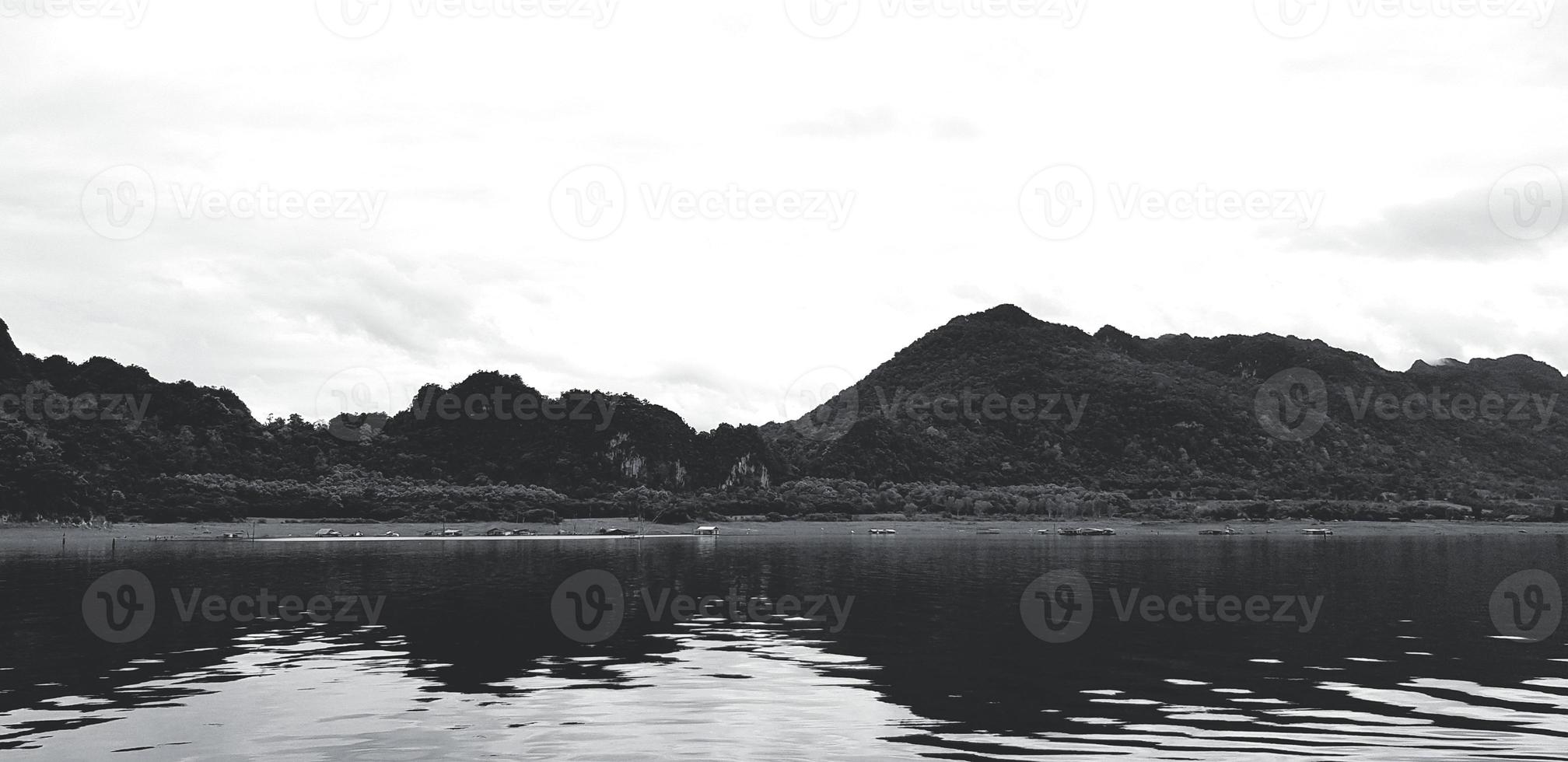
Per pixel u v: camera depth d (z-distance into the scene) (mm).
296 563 85875
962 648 38656
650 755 23328
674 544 129875
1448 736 25031
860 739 24703
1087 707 28234
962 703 28672
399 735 25031
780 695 29672
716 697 29297
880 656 36594
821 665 34750
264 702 28562
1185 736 24953
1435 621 47219
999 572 78438
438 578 70188
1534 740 24578
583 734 25156
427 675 32719
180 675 32562
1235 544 137375
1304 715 27328
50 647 38250
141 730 25453
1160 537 164250
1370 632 43250
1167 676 32781
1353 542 144625
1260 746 24125
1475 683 31688
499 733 25219
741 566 85250
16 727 25766
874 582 68812
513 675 32719
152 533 135875
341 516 165625
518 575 74062
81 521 137375
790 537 156125
